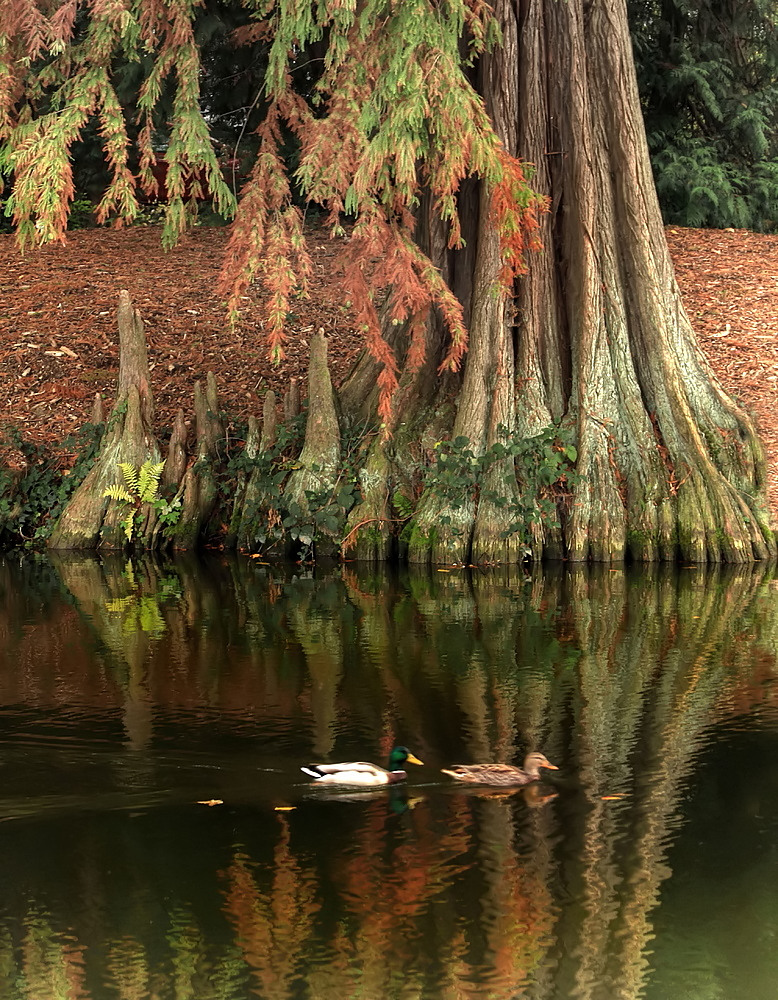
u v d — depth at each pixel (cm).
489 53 1471
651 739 794
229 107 1894
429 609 1192
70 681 927
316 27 1158
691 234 2316
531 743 787
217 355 1923
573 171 1531
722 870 602
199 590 1304
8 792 694
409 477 1519
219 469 1602
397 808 682
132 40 1132
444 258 1561
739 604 1204
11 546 1600
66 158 1108
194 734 796
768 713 844
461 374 1566
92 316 2031
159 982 509
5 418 1777
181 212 1206
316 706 860
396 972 517
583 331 1513
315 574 1399
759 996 502
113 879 593
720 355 1873
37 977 511
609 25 1539
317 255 2202
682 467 1477
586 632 1084
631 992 505
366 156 1134
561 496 1484
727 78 2372
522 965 522
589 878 597
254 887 583
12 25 1089
